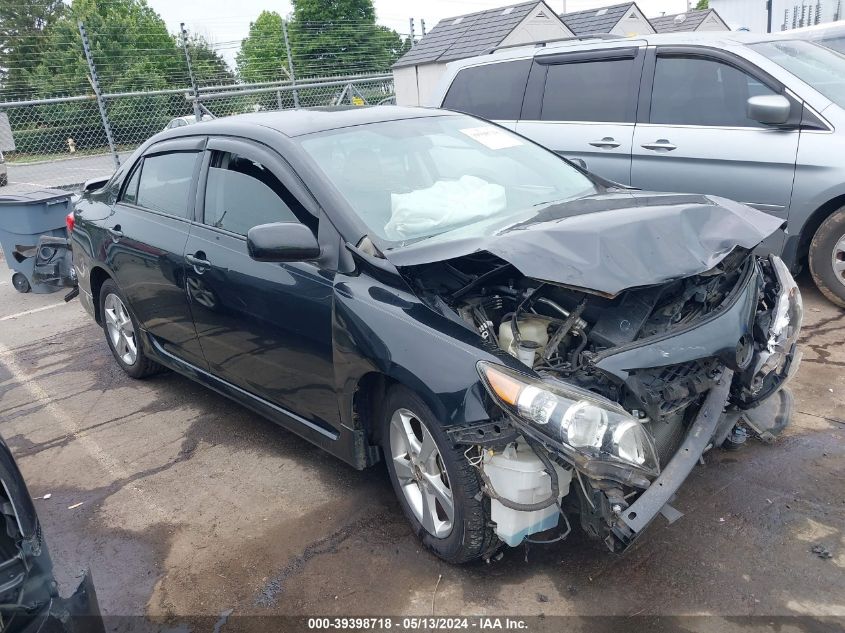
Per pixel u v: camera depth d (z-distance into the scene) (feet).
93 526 11.03
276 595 9.14
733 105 17.49
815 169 16.06
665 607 8.34
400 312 8.96
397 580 9.19
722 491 10.37
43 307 23.88
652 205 10.02
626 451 7.56
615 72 19.47
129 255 14.34
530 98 21.17
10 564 6.29
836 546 9.09
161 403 15.33
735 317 8.90
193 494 11.67
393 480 9.94
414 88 61.26
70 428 14.53
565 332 8.70
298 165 10.77
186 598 9.25
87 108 49.73
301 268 10.35
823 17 42.27
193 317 12.84
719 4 58.18
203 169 12.73
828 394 12.94
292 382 10.98
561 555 9.31
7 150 49.55
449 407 8.14
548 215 10.12
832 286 16.79
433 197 10.78
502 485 8.12
